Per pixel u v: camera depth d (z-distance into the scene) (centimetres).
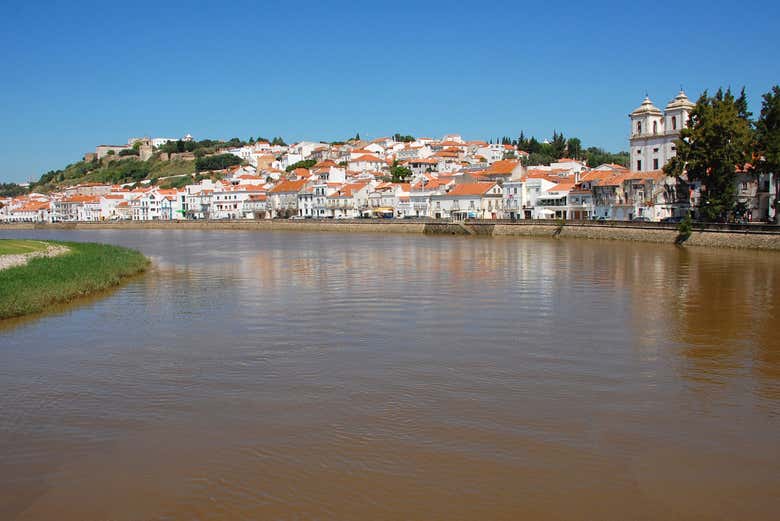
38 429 2261
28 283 4816
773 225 7850
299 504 1722
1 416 2389
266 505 1722
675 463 1927
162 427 2250
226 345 3388
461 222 13450
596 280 5612
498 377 2739
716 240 8544
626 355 3072
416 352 3159
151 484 1848
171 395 2584
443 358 3045
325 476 1866
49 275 5275
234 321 4034
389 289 5238
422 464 1927
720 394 2508
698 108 8912
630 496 1744
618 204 12388
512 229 12494
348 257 8331
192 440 2133
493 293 4953
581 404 2403
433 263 7294
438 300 4656
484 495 1752
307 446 2062
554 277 5859
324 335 3569
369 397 2498
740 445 2045
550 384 2638
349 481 1834
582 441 2075
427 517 1655
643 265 6712
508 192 15362
